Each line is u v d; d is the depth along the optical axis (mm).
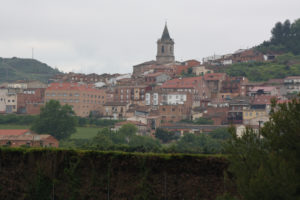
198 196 69125
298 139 51750
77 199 73688
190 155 70250
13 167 77188
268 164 50344
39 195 75125
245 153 53531
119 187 72062
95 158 73562
